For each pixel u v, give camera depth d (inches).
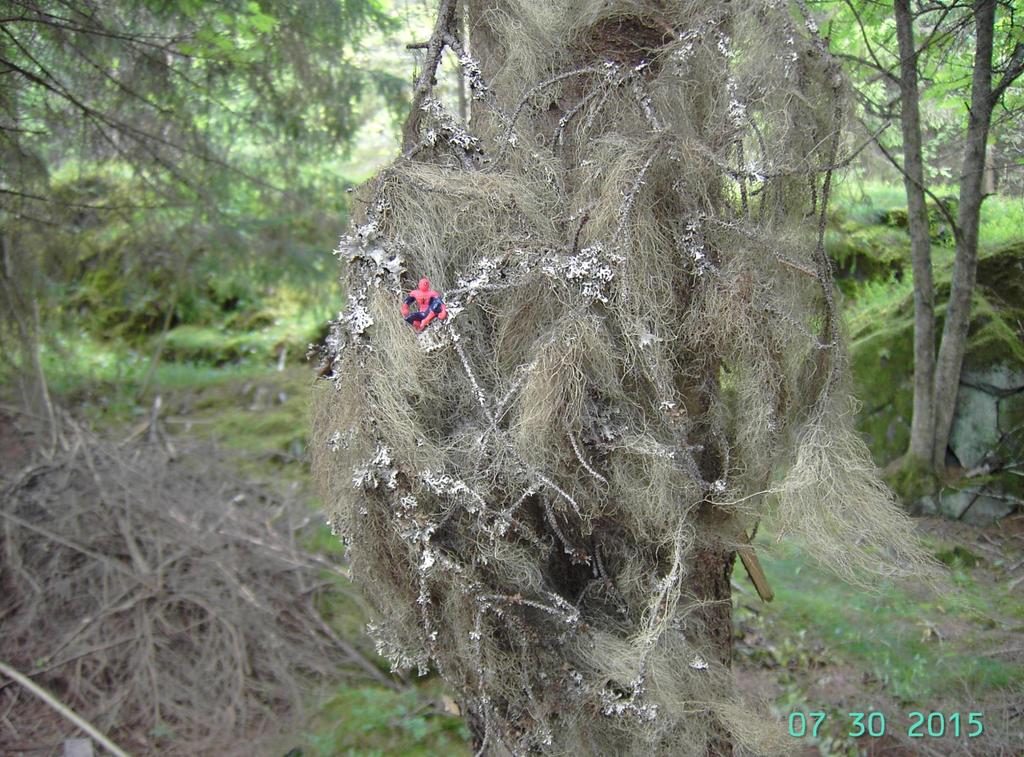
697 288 60.3
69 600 123.2
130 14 155.7
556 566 63.9
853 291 214.1
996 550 155.8
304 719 109.0
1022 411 169.0
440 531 58.8
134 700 110.2
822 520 59.7
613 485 59.9
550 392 55.1
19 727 105.0
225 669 114.7
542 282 57.3
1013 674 116.2
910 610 134.7
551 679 60.9
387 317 56.0
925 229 164.1
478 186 58.6
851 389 65.6
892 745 105.6
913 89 133.9
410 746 103.6
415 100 63.9
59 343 224.5
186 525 139.2
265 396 224.7
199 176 191.0
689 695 63.1
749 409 61.2
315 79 197.3
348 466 60.6
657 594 61.7
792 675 122.3
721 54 61.3
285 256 219.0
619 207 56.6
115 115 164.4
